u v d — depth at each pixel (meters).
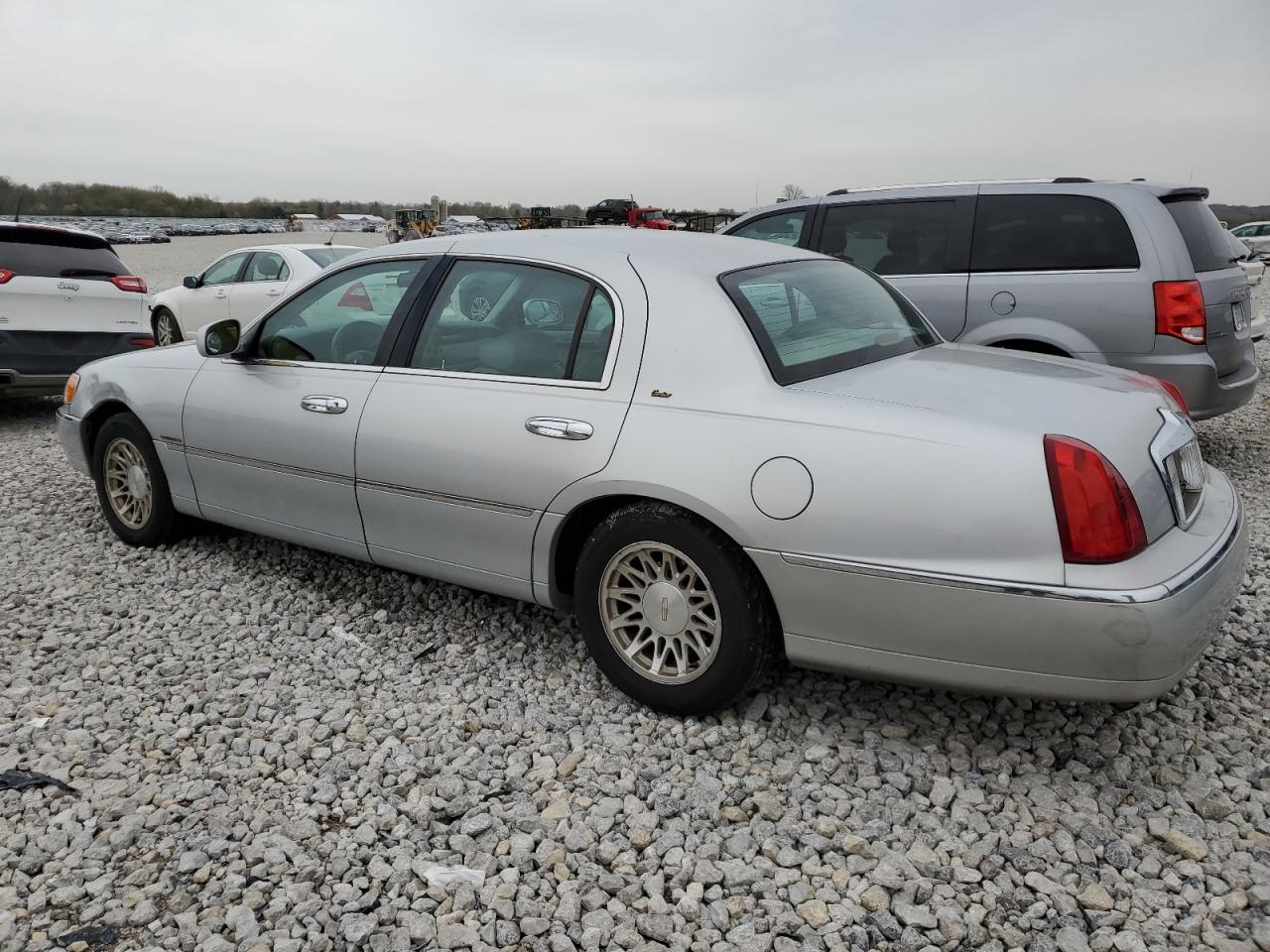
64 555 5.01
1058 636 2.61
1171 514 2.81
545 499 3.36
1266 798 2.79
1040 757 3.04
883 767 2.99
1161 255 5.66
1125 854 2.57
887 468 2.77
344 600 4.37
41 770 3.06
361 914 2.43
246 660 3.82
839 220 6.73
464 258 3.82
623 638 3.36
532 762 3.08
